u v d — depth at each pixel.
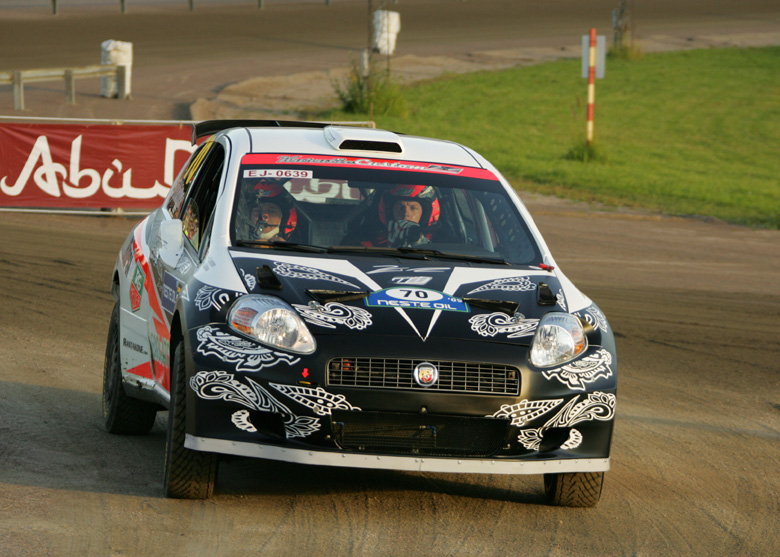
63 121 54.97
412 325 17.50
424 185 21.77
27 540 15.57
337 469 21.11
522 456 17.66
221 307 17.69
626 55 166.50
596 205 77.75
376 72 111.81
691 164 101.00
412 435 17.17
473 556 16.52
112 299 39.28
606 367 18.34
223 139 23.19
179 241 21.06
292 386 16.84
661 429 27.89
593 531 18.52
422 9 197.00
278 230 20.22
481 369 17.36
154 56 127.19
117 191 56.06
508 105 122.62
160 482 19.30
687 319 44.47
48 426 23.00
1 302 37.12
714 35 192.62
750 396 32.72
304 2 197.25
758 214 78.69
